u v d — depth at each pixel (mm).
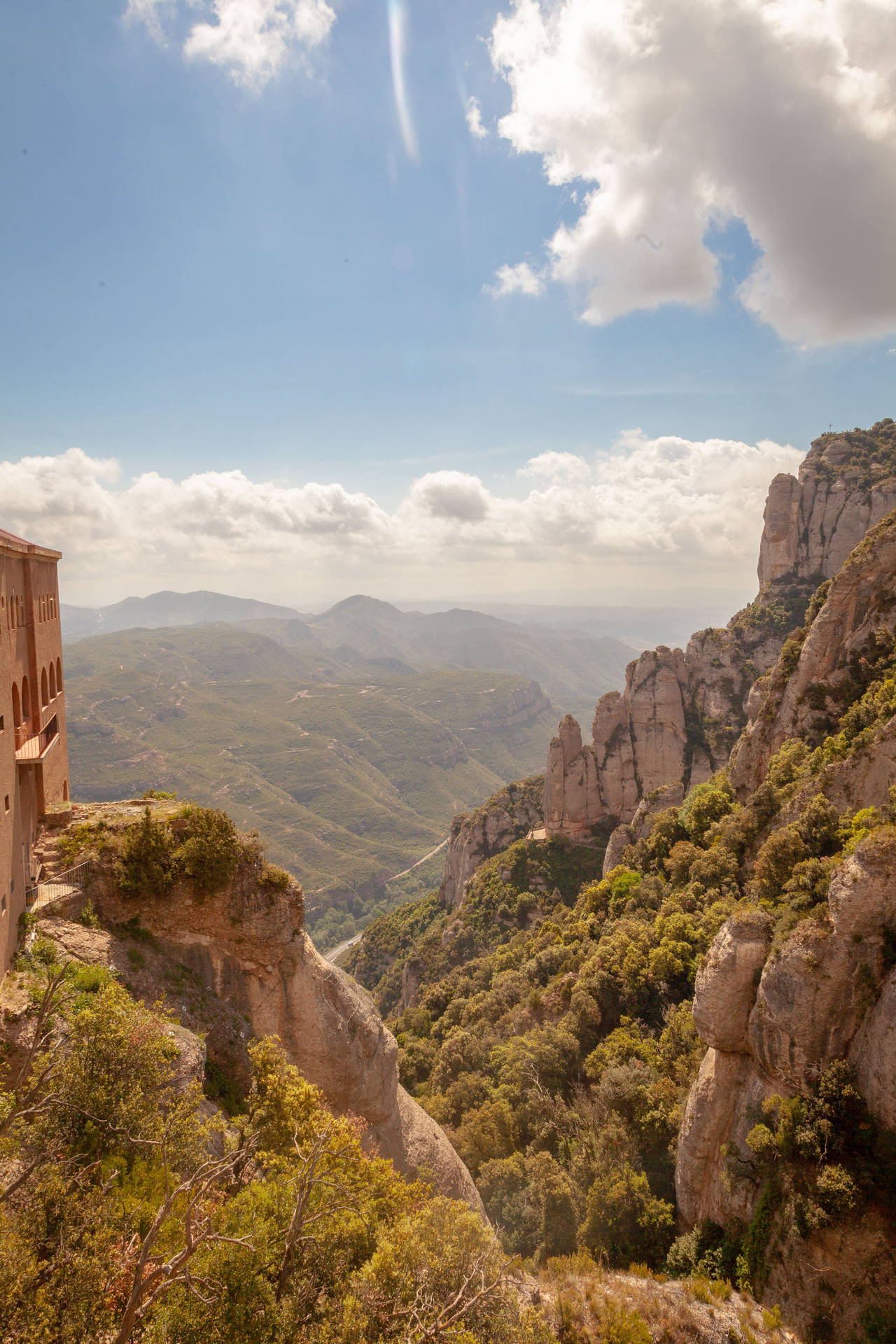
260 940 33031
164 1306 16172
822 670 59438
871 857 30562
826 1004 30578
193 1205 16078
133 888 30328
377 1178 25250
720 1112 34562
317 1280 19453
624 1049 50188
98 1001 22281
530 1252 39750
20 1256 14758
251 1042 31266
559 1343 24531
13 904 26453
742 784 69375
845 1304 25609
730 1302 27734
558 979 67250
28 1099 19188
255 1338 15875
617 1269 34344
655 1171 39156
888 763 44500
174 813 33094
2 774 25953
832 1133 28344
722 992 34781
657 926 60656
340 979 36250
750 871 57250
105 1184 17641
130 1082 20844
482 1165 47906
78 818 33656
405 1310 18516
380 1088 36531
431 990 95375
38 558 34594
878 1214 26359
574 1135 46156
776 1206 29391
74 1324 14375
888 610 55906
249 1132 24344
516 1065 54656
